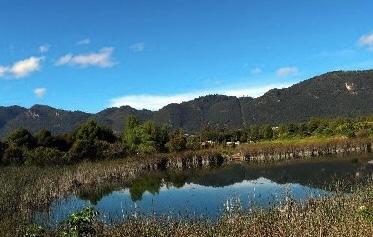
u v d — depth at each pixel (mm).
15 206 35875
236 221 25953
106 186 53500
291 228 23156
